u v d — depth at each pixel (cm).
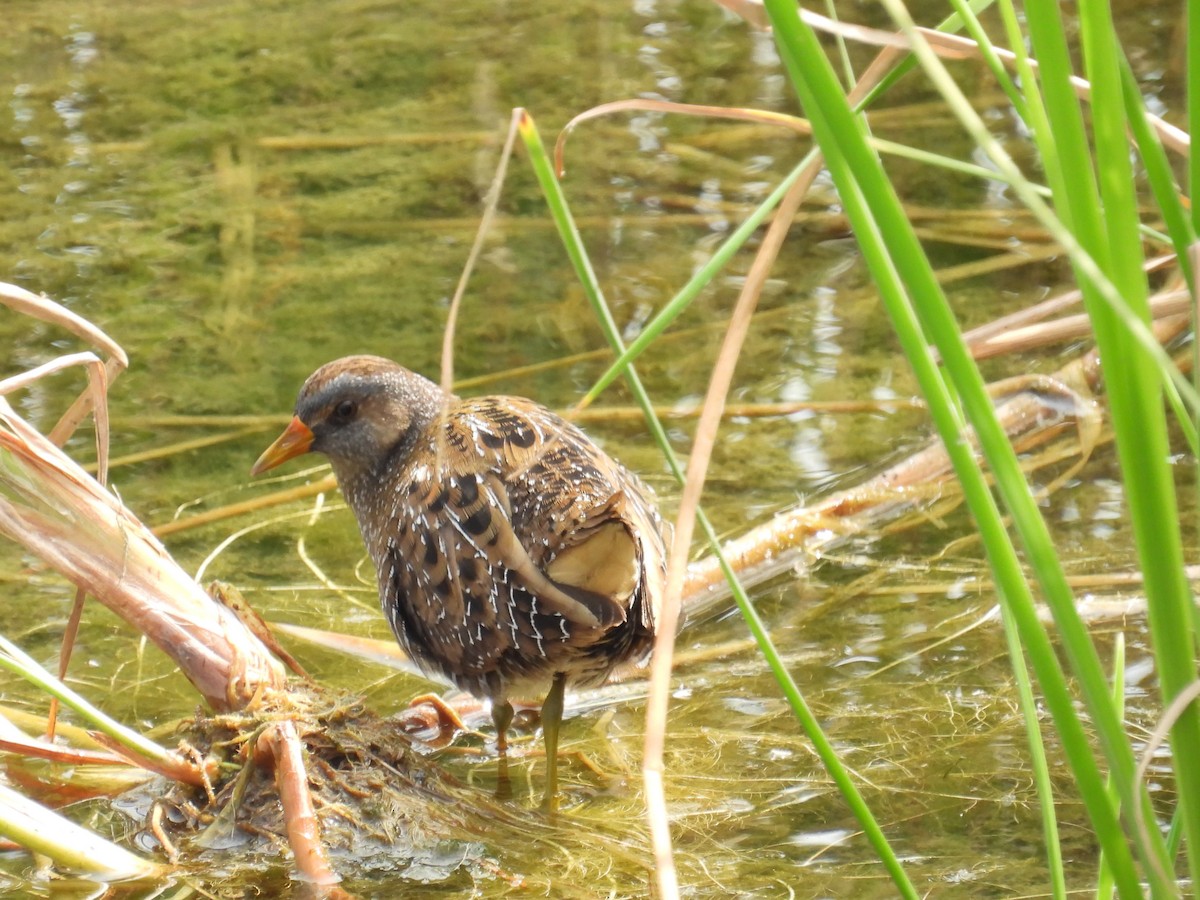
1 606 818
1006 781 638
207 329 1138
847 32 307
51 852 562
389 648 790
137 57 1694
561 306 1162
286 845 597
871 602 810
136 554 632
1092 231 277
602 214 1312
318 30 1778
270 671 648
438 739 721
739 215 1301
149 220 1323
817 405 1003
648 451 967
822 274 1201
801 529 868
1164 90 1423
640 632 631
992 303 1113
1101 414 967
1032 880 559
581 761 688
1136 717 673
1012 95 304
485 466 651
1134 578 787
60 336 1127
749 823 616
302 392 755
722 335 1112
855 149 272
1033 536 298
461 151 1452
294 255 1264
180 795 625
